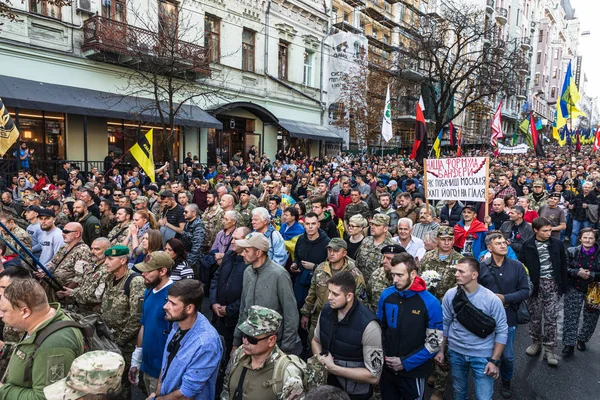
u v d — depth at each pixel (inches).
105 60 613.3
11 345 121.3
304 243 206.7
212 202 295.1
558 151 1672.0
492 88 1075.3
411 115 1428.4
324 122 1130.7
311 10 1034.7
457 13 1218.0
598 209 388.8
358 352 123.9
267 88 935.7
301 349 205.3
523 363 207.0
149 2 684.7
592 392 179.8
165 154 685.3
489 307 144.4
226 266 182.1
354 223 214.5
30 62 555.2
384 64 1264.8
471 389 183.8
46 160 566.9
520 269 174.7
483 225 225.8
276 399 102.2
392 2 1407.5
